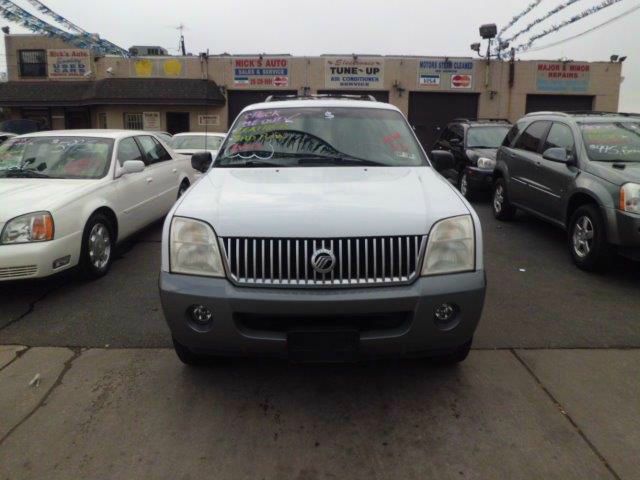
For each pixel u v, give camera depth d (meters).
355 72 21.86
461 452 2.71
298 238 2.86
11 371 3.56
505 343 3.94
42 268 4.61
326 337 2.84
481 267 3.03
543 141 7.07
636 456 2.67
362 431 2.90
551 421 2.97
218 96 22.05
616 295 4.98
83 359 3.72
